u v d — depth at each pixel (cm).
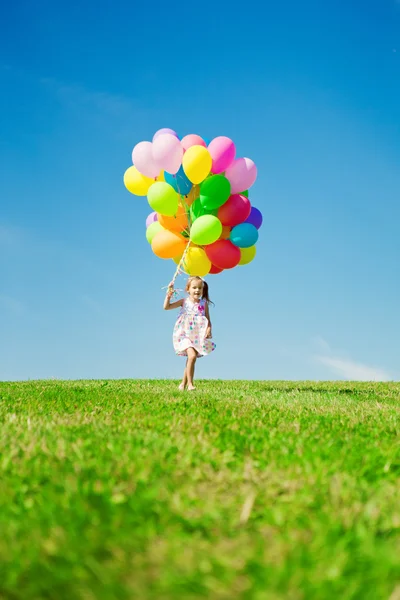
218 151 598
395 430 400
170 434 351
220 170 614
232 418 432
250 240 639
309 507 216
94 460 270
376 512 205
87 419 418
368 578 153
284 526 197
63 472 252
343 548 172
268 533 190
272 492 229
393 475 264
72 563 164
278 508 207
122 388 750
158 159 583
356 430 396
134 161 615
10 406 509
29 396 613
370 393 774
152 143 610
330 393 729
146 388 752
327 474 261
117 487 232
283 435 361
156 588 149
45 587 152
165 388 754
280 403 580
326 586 148
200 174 585
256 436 352
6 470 258
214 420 415
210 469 262
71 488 226
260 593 142
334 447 325
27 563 164
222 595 145
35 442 315
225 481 248
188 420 409
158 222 679
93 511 204
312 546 174
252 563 160
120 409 492
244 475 251
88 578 155
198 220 602
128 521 195
